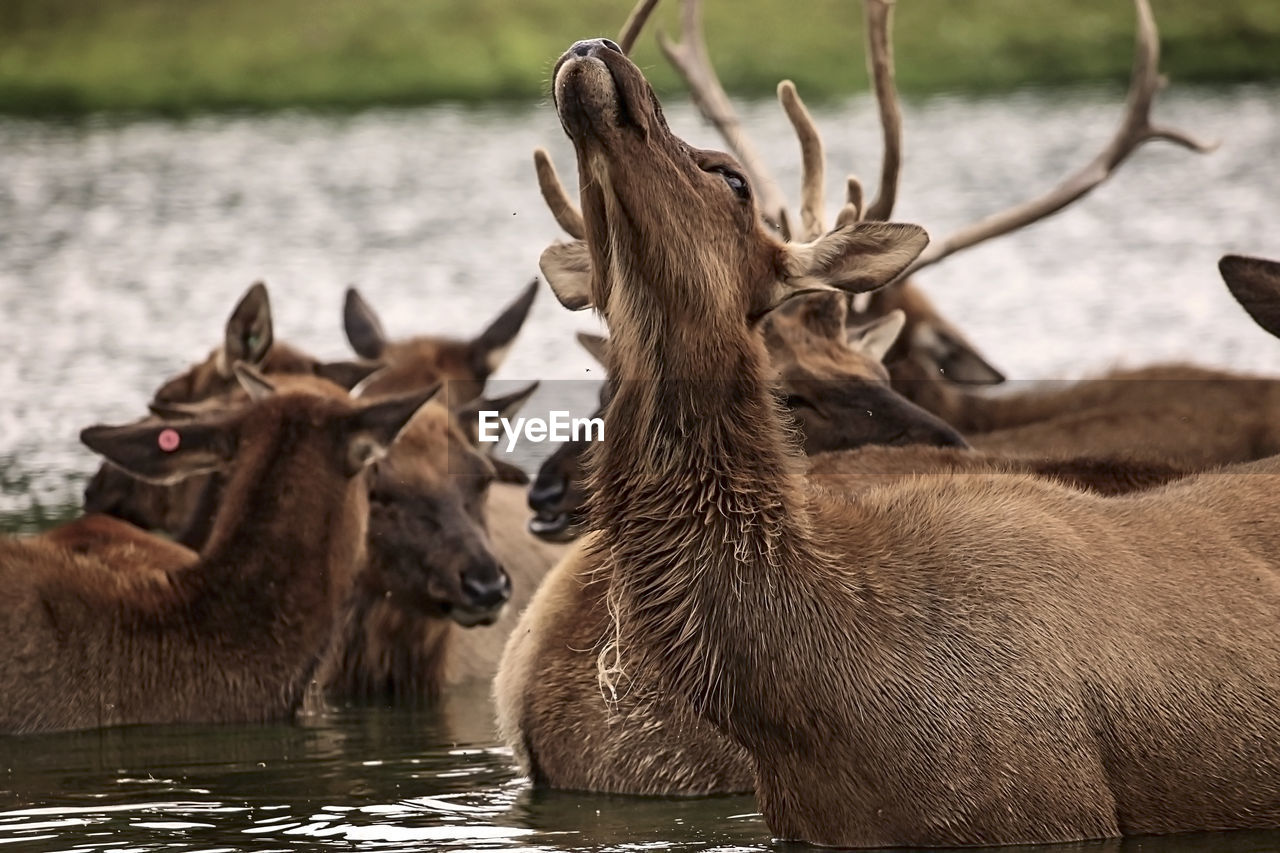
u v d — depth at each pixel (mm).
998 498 12453
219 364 21078
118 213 52250
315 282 41750
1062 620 11930
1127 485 14344
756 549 11492
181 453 16859
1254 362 31562
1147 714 11992
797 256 11930
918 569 11922
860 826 11836
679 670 11625
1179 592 12297
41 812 13648
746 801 13828
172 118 73250
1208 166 57344
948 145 61812
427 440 19109
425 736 16609
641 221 11305
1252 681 12219
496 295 39875
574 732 14359
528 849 12445
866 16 21078
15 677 16156
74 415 29250
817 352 18203
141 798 14086
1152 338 34188
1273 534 12828
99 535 17953
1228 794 12203
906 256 12000
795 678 11562
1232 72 78000
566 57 11164
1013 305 38250
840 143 61625
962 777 11664
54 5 83688
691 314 11445
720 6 81875
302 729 16609
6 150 65188
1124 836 12125
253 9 83875
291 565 16609
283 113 74562
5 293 40344
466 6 82812
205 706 16578
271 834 12945
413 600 18797
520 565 21188
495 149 64375
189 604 16594
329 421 16750
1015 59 78562
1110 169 24438
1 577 16328
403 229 49531
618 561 11641
